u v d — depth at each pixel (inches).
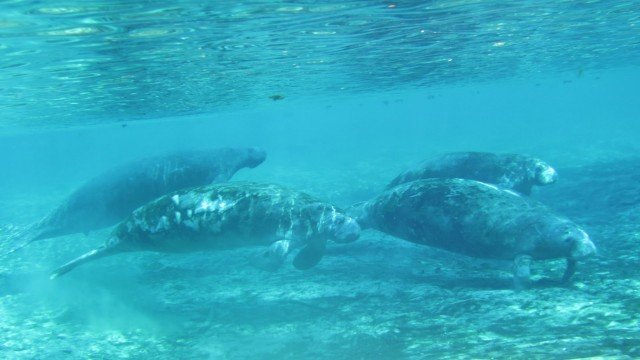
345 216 180.4
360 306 148.6
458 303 141.4
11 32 174.4
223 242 180.4
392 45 281.0
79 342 138.6
